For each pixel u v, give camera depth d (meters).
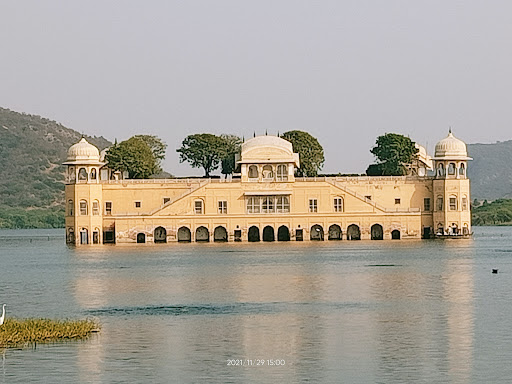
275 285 133.62
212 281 140.75
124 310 107.19
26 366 75.62
